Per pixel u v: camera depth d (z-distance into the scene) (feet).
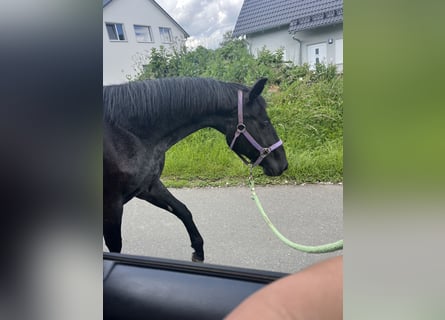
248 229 6.19
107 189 6.01
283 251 5.87
